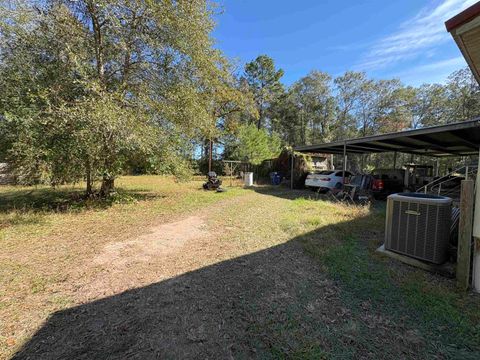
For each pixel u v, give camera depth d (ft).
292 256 12.28
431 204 10.39
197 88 29.32
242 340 6.49
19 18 19.60
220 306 8.04
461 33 8.35
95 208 24.14
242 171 64.28
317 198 32.09
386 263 11.15
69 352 6.04
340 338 6.52
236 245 13.98
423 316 7.34
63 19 21.67
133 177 62.49
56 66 21.24
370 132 102.83
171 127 26.78
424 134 23.63
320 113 110.42
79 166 23.21
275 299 8.43
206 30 27.63
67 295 8.67
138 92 24.98
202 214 22.17
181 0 23.79
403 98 93.25
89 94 20.88
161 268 10.98
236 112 72.95
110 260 11.87
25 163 20.26
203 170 77.10
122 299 8.45
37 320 7.26
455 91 73.00
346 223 18.25
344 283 9.44
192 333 6.75
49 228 17.30
